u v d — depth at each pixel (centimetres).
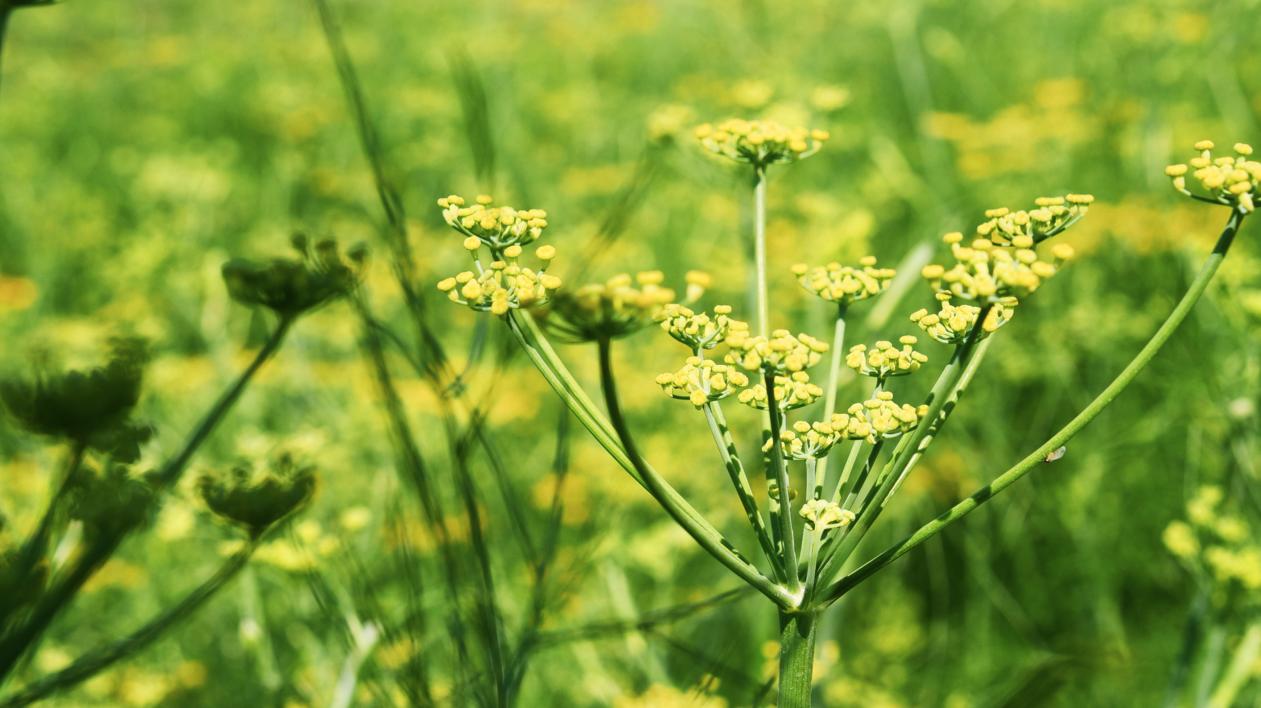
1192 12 641
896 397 350
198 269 501
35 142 870
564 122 768
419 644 137
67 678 103
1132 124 559
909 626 342
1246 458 262
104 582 310
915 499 361
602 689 256
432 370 133
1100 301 434
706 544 118
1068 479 377
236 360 420
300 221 581
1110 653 318
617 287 99
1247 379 265
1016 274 107
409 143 675
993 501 371
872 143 548
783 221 515
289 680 216
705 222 545
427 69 841
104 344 94
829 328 288
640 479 117
